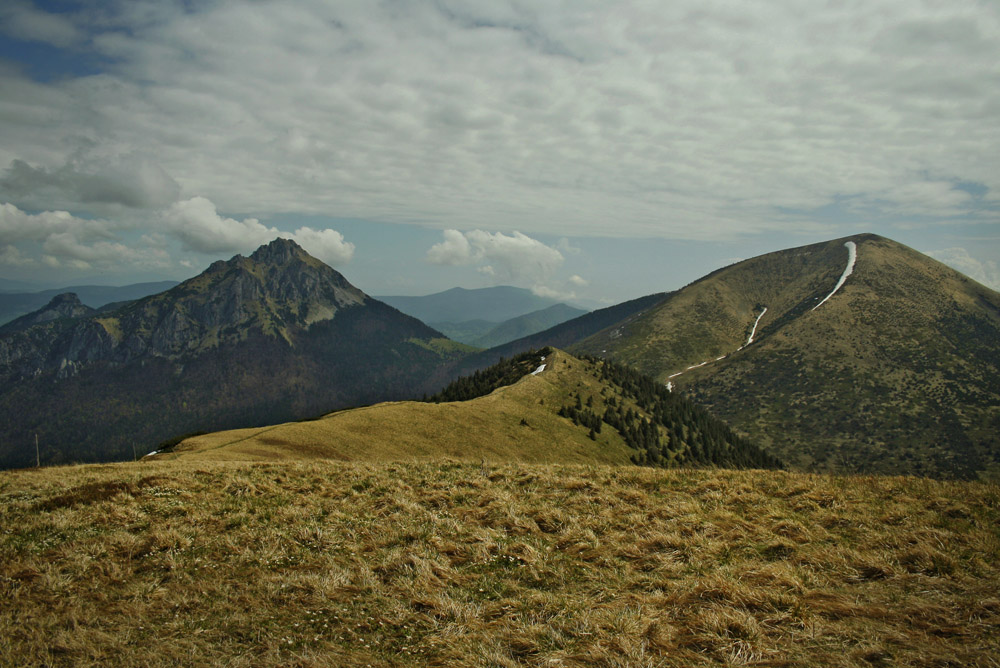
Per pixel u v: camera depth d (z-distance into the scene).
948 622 8.08
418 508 15.60
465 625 8.97
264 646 8.48
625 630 8.30
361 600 10.05
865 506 14.18
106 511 15.30
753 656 7.50
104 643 8.51
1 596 10.12
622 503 15.62
